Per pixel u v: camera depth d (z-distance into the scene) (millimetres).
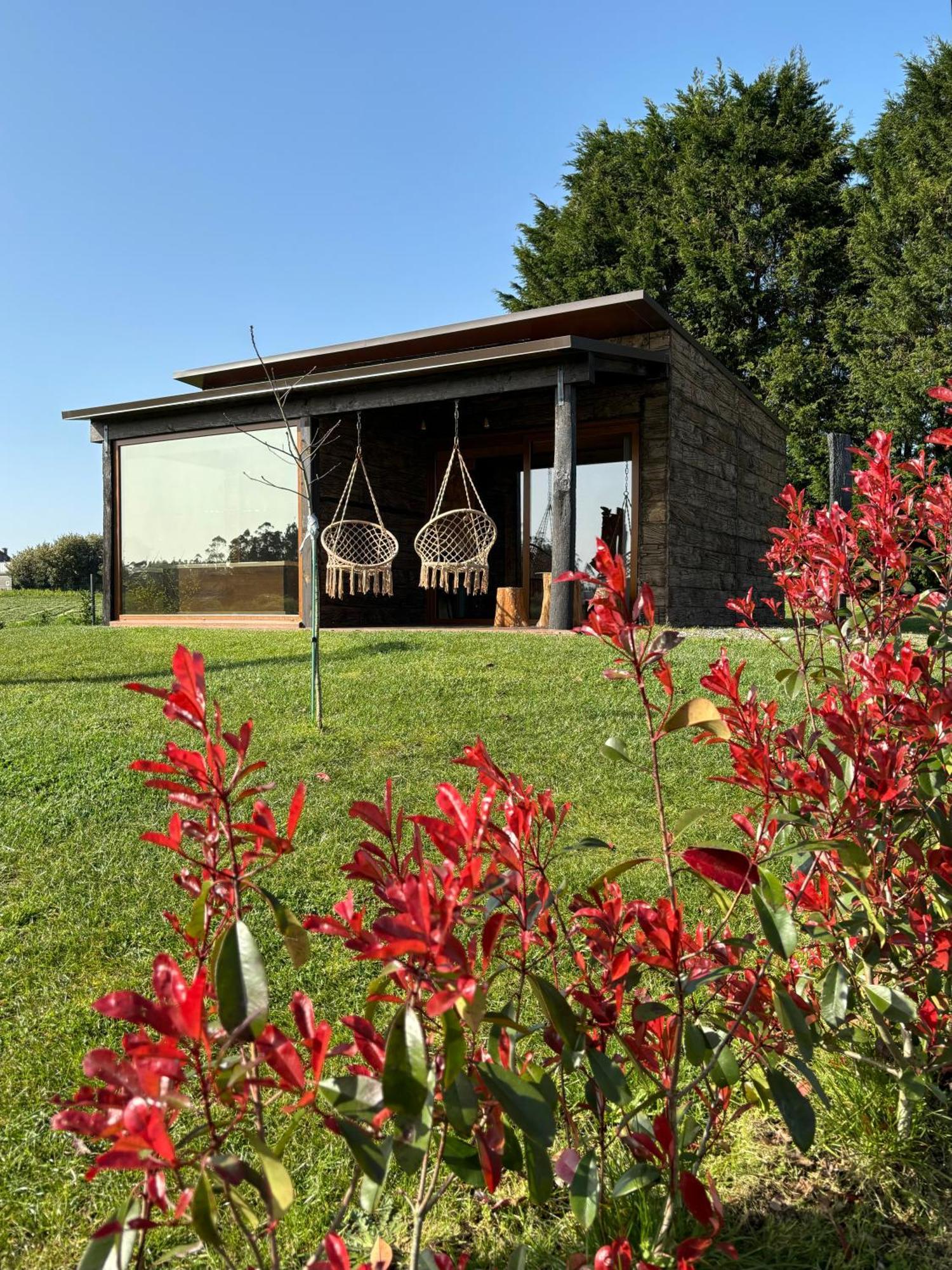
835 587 2307
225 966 1052
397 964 1109
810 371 21641
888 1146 1891
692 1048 1416
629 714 5770
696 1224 1643
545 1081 1310
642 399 10773
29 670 7973
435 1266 1318
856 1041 2053
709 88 24703
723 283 23078
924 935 1804
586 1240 1470
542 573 12273
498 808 1686
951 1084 2053
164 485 11727
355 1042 1203
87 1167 2076
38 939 3188
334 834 4078
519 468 12703
